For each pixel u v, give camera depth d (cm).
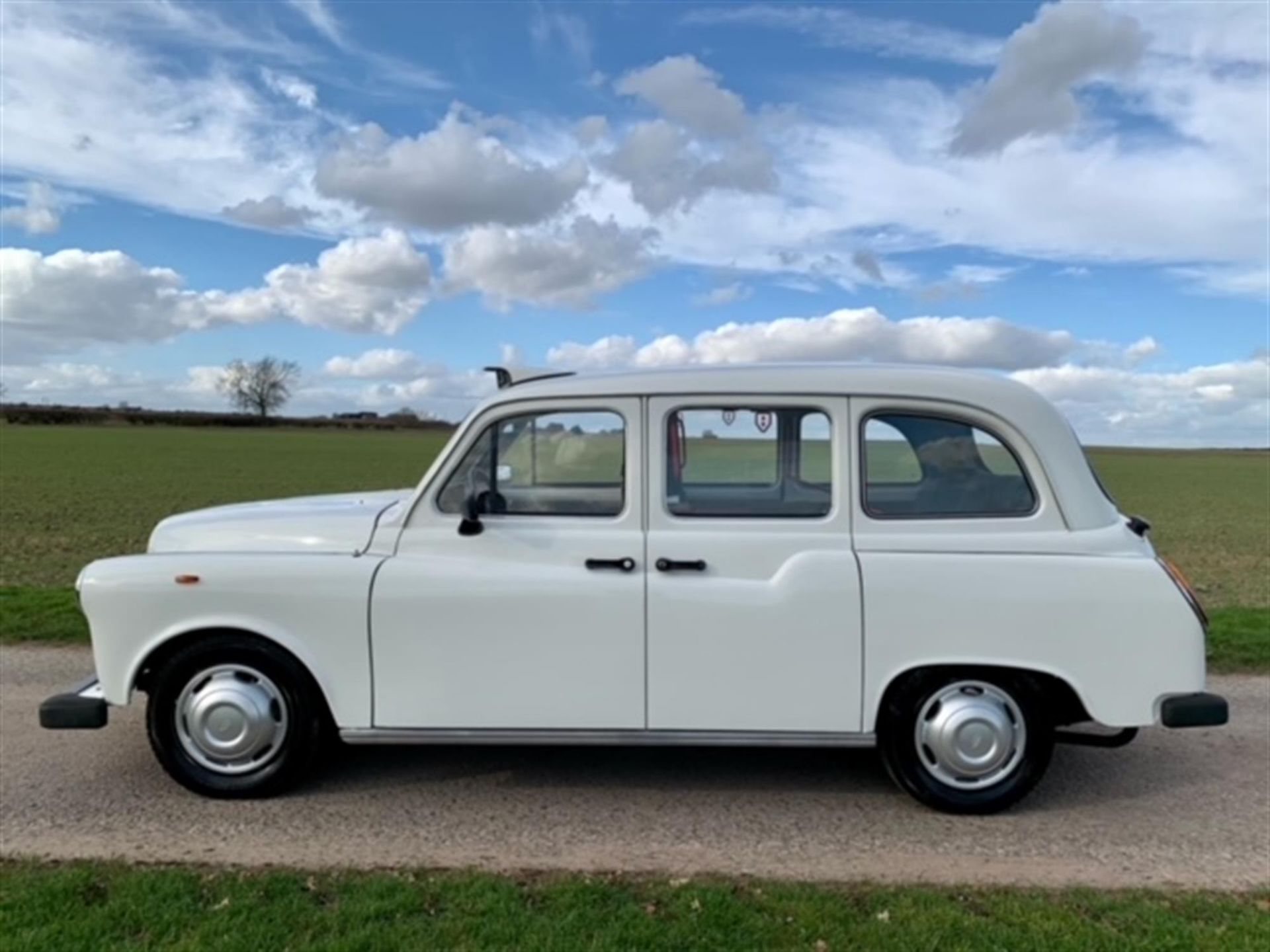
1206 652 607
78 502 2125
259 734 374
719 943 266
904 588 354
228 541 394
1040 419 371
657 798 387
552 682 362
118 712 491
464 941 265
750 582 361
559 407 377
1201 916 288
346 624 364
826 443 371
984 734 362
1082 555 361
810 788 400
